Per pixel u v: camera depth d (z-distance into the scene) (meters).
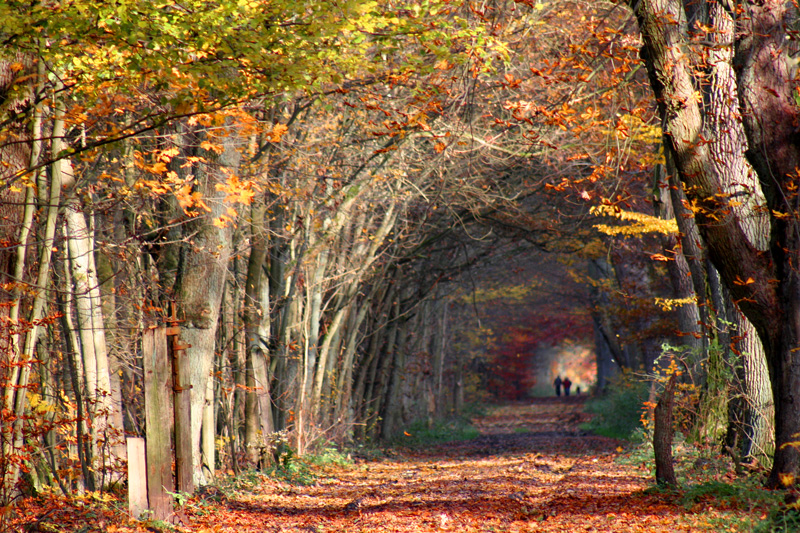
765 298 8.56
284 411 16.27
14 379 7.25
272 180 14.63
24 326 7.26
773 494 8.16
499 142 15.08
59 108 7.43
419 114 11.45
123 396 11.73
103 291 10.55
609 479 12.17
